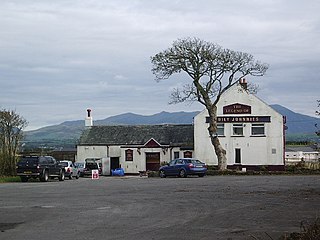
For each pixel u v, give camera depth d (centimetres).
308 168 5400
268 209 1933
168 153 6769
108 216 1778
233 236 1364
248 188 2978
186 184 3406
